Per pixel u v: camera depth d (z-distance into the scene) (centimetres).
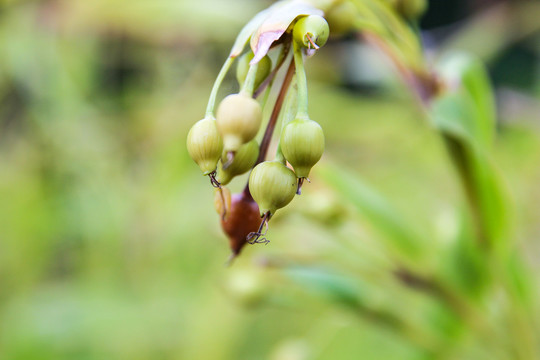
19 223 72
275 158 23
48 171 71
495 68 112
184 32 70
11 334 67
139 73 83
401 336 33
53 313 68
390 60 30
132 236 71
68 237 73
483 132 31
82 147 70
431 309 33
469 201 31
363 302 33
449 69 30
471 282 33
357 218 33
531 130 72
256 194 23
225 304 61
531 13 71
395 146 81
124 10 67
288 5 24
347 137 82
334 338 58
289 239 39
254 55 24
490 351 33
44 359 66
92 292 70
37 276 73
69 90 70
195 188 74
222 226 25
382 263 33
